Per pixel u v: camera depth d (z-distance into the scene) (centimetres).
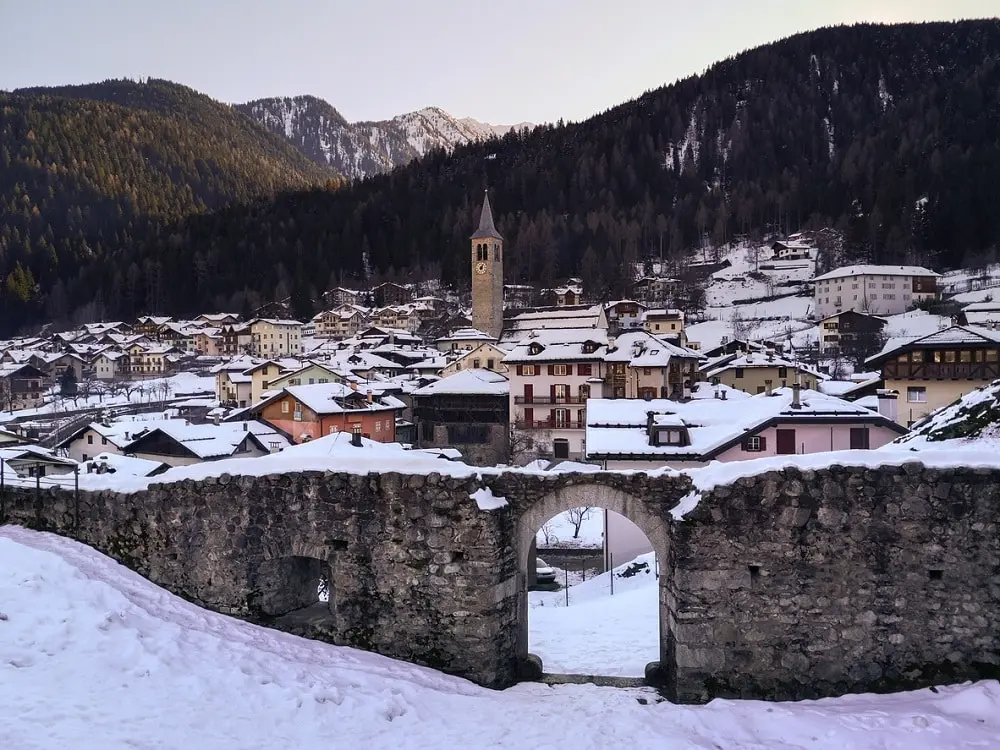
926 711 1355
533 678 1750
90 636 1414
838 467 1529
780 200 19850
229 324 16388
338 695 1399
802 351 10881
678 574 1562
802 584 1529
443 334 14900
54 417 8438
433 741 1285
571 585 3550
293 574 1902
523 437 7512
